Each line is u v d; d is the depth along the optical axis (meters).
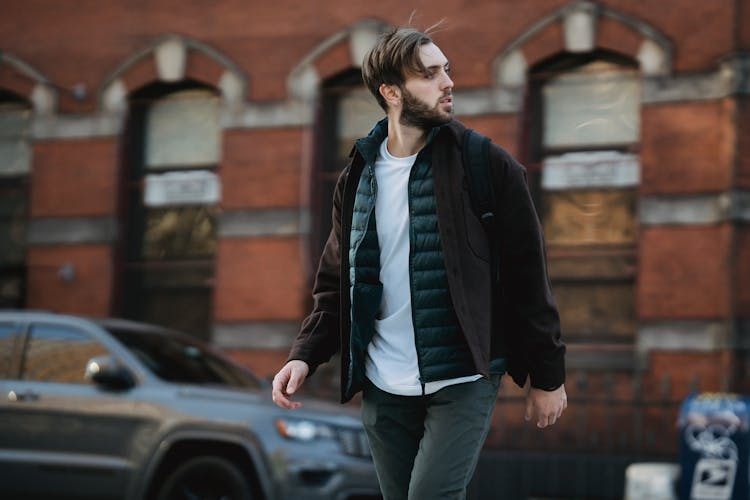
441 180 4.03
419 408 4.09
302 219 14.66
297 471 8.95
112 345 9.88
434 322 3.99
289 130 14.82
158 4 15.53
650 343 12.98
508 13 13.94
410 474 4.18
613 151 13.73
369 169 4.11
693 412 10.63
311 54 14.79
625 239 13.62
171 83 15.72
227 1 15.20
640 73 13.60
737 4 12.95
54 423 9.66
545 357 4.05
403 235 4.06
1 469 9.73
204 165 15.62
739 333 12.55
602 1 13.54
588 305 13.69
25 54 16.08
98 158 15.72
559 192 13.91
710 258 12.83
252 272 14.82
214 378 10.22
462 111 14.01
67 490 9.54
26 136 16.39
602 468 12.41
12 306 16.27
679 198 13.00
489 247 4.06
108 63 15.73
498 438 13.05
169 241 15.67
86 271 15.65
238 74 15.06
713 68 13.01
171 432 9.27
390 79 4.02
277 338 14.61
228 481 9.12
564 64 13.96
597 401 12.59
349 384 4.15
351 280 4.13
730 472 10.46
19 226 16.34
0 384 9.93
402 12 14.40
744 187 12.69
